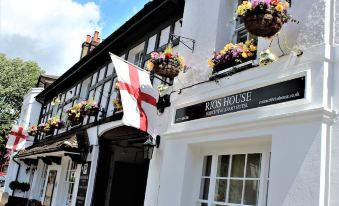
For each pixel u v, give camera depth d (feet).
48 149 37.06
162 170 20.53
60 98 52.11
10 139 55.06
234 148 17.44
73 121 38.22
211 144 18.38
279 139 14.03
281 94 14.42
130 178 28.19
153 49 28.78
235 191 16.87
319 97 12.97
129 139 27.58
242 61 17.02
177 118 20.45
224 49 17.69
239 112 16.10
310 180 12.49
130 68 21.84
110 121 30.66
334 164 12.23
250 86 15.92
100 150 32.12
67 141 32.86
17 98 99.81
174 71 19.61
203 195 18.74
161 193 20.08
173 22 26.78
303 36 14.34
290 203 12.94
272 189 13.75
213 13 20.44
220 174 17.99
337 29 13.50
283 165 13.58
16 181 56.70
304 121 13.25
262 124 14.89
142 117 21.01
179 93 20.80
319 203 12.00
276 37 15.53
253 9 13.84
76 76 46.21
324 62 13.16
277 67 14.87
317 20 13.98
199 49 20.74
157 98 22.54
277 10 13.71
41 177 50.57
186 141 19.31
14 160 59.00
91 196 30.96
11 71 99.25
